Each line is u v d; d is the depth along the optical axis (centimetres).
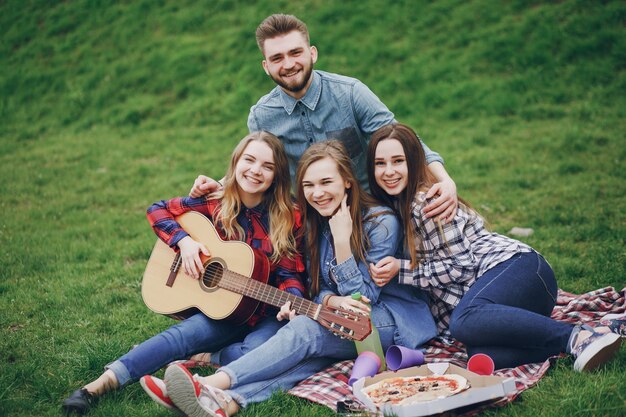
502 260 360
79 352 395
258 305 367
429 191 363
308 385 337
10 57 1394
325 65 1172
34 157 1027
